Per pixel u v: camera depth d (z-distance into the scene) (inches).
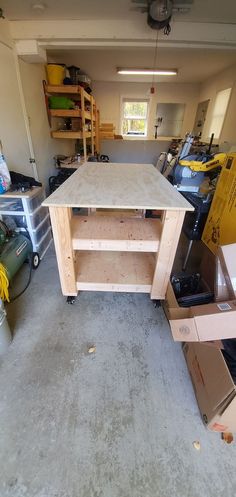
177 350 53.1
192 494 32.4
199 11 84.0
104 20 92.0
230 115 153.3
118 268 65.2
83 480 33.2
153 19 80.5
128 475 33.9
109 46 103.5
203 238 73.8
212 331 38.5
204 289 62.3
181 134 242.8
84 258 69.0
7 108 88.4
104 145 182.9
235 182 57.8
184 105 230.2
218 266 46.1
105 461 35.1
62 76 125.6
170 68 173.3
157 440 37.7
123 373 47.7
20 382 45.3
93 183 59.8
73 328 57.6
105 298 67.7
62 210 47.3
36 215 81.5
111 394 43.9
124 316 61.7
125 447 36.7
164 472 34.3
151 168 83.2
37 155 118.0
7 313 61.3
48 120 130.8
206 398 38.9
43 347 52.5
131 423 39.7
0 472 33.7
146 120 240.8
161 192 54.0
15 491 32.0
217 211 66.1
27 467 34.2
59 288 71.3
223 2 77.7
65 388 44.5
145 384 45.8
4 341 50.1
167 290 57.9
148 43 102.0
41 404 41.9
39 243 84.7
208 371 38.8
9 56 89.4
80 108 133.6
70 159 154.1
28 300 66.1
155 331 57.7
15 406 41.4
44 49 104.2
